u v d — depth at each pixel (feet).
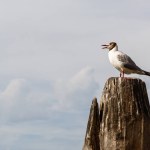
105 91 44.04
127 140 41.93
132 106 42.70
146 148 42.52
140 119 42.37
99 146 43.62
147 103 43.86
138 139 42.14
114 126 42.45
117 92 43.24
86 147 43.91
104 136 42.70
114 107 42.98
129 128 42.14
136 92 43.19
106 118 43.01
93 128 43.83
